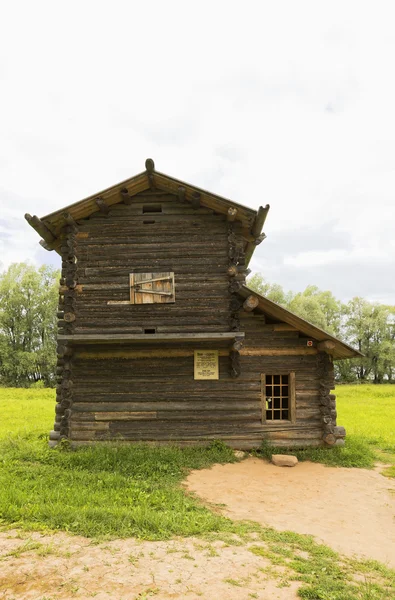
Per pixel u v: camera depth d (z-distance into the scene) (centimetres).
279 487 991
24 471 1017
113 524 666
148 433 1297
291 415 1321
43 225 1300
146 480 980
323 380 1334
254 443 1298
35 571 507
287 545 655
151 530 665
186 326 1310
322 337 1312
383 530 766
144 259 1347
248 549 620
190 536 653
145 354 1329
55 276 6462
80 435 1294
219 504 852
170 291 1321
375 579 566
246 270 1362
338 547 674
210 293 1326
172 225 1365
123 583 489
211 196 1294
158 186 1371
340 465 1201
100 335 1246
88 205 1322
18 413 2292
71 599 453
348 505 890
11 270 6172
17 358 5662
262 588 505
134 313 1316
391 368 7062
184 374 1327
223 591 489
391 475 1127
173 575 517
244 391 1326
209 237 1358
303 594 496
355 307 7606
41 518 680
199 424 1305
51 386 5512
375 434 1722
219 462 1187
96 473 1020
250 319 1353
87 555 555
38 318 6166
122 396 1313
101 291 1329
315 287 7794
